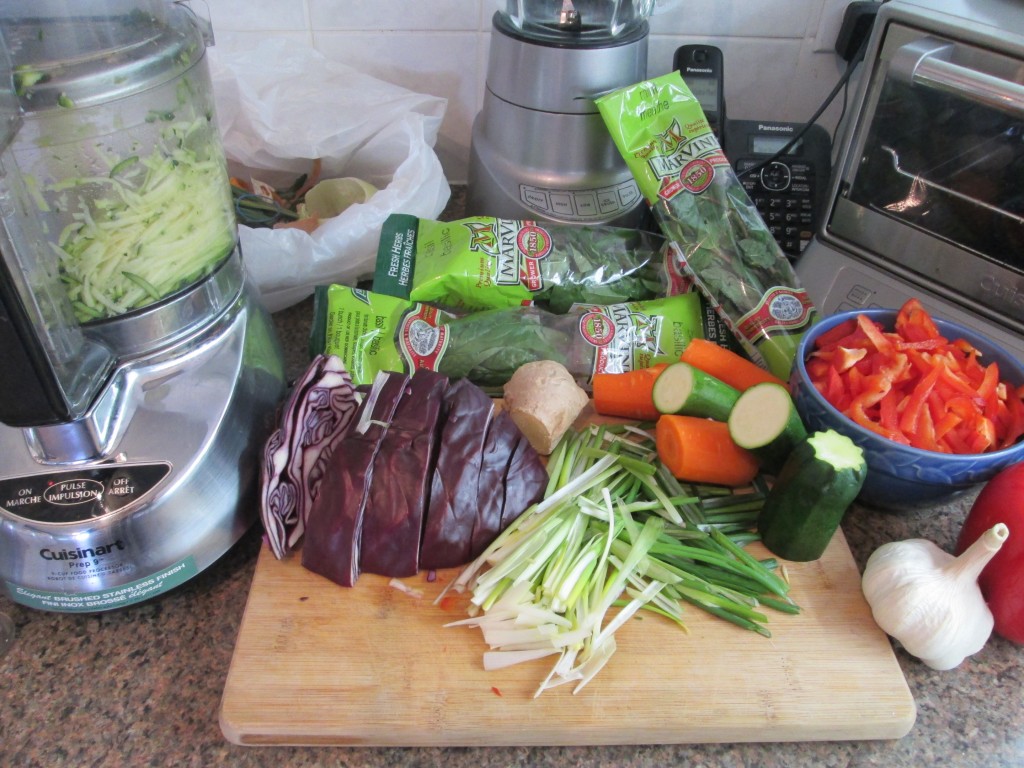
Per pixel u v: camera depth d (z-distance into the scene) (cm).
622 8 95
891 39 76
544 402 79
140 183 60
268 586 68
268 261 92
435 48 110
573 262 96
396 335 88
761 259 90
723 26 109
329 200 103
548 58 89
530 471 74
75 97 54
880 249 87
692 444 75
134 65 57
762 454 74
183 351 68
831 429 71
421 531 69
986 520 67
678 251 91
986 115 74
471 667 63
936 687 66
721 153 93
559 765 60
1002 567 65
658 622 67
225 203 71
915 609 63
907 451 67
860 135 82
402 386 73
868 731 61
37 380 53
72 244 59
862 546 76
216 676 64
